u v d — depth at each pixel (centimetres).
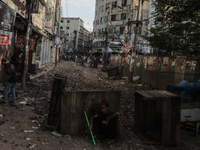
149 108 471
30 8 770
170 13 839
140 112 466
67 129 395
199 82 613
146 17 3136
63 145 348
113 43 3281
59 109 401
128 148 364
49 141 356
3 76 829
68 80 1194
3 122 410
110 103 415
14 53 843
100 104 379
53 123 407
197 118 434
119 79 1504
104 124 377
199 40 1066
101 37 4478
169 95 396
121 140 396
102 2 4616
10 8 782
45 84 962
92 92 400
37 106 580
